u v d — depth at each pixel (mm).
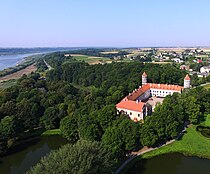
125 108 147625
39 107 147250
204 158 104500
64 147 74500
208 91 159875
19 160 106000
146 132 108750
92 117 121625
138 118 143000
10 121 117938
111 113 118750
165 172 93688
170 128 115188
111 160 77500
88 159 66750
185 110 138375
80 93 194750
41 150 115812
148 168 96438
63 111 143375
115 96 169375
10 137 115188
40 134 134000
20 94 163125
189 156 106125
